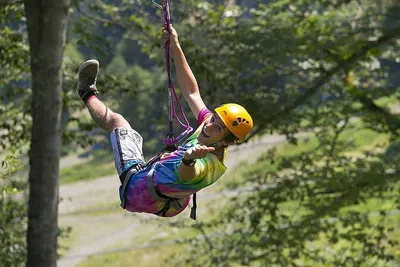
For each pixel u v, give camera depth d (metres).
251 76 20.67
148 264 35.53
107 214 48.59
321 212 19.39
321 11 24.45
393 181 19.23
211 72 19.62
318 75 21.39
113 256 38.06
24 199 19.73
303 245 19.64
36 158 14.22
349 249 20.47
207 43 20.62
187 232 38.66
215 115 6.77
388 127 20.78
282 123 20.55
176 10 20.92
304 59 20.62
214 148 6.45
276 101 20.84
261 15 21.31
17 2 17.22
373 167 19.66
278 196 19.95
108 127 7.55
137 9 21.23
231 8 21.45
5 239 16.78
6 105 19.94
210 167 6.71
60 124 14.35
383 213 20.39
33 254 14.42
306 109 22.52
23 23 20.52
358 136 49.84
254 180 21.20
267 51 19.70
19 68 18.75
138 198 6.95
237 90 20.42
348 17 22.47
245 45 19.91
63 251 40.50
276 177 20.61
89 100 7.68
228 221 20.41
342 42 20.12
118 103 20.91
